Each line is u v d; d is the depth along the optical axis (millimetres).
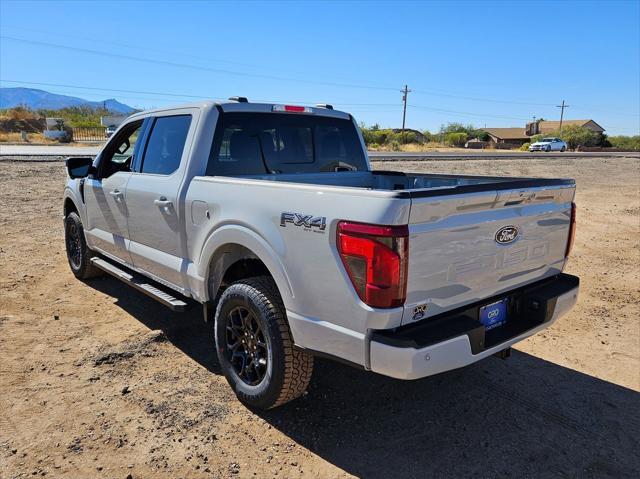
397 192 2531
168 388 3746
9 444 3043
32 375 3854
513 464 3012
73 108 80125
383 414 3500
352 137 5188
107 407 3465
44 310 5152
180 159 4117
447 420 3447
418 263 2617
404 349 2566
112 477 2803
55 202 11477
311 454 3062
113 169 5445
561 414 3551
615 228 10391
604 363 4344
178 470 2883
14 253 7246
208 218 3646
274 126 4457
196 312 5215
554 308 3385
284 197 3049
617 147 85312
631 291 6277
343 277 2711
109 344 4418
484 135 96875
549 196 3332
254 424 3340
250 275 3863
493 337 3125
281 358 3162
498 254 3062
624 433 3344
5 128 58188
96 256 5914
